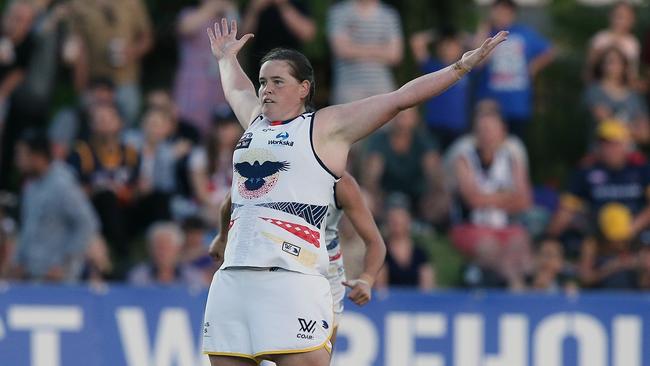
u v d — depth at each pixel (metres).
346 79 42.12
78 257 35.56
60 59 42.78
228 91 20.64
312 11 45.94
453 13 49.56
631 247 38.69
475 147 40.28
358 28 42.06
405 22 47.97
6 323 31.16
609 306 32.47
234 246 18.78
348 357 31.77
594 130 43.88
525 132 45.62
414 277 35.97
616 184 39.56
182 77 42.41
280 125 18.91
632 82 44.72
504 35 18.31
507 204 39.88
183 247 35.75
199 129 42.41
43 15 42.59
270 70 18.94
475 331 32.16
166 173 39.38
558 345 32.34
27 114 42.09
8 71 42.00
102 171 38.53
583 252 38.47
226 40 21.27
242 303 18.70
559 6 55.66
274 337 18.50
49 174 35.66
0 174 42.00
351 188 19.98
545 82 52.75
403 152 40.59
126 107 42.22
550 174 50.16
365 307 31.86
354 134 18.72
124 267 36.12
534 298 32.31
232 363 18.92
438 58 43.47
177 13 47.16
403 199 39.06
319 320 18.72
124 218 38.59
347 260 28.70
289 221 18.64
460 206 40.12
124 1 42.47
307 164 18.62
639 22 51.69
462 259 38.66
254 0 43.44
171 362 31.53
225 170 39.31
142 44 43.03
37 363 31.19
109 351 31.34
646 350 32.44
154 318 31.53
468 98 43.31
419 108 44.84
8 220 37.69
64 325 31.31
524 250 38.00
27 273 35.41
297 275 18.61
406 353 31.95
